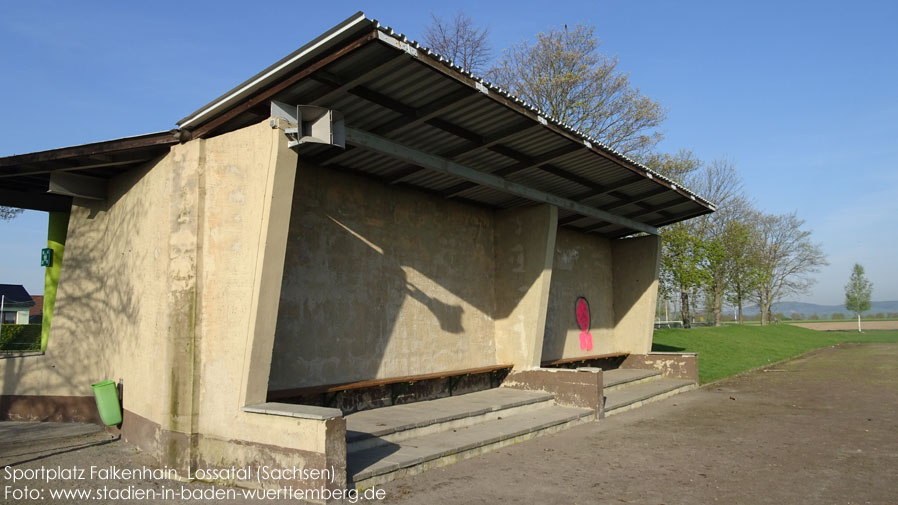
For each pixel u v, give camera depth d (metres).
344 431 5.25
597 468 6.70
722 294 38.78
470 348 10.75
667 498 5.59
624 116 23.75
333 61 5.33
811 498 5.62
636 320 15.72
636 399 11.59
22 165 7.71
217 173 6.27
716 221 35.91
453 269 10.57
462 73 6.07
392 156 7.62
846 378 16.61
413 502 5.28
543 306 10.95
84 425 8.14
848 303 54.91
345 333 8.32
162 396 6.22
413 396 9.42
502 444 7.71
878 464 6.97
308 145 7.28
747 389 14.48
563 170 9.87
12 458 6.52
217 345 6.00
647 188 11.50
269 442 5.46
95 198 8.52
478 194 10.51
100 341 8.23
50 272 10.03
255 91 5.92
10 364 8.91
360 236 8.75
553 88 22.67
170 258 6.39
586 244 15.23
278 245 5.88
